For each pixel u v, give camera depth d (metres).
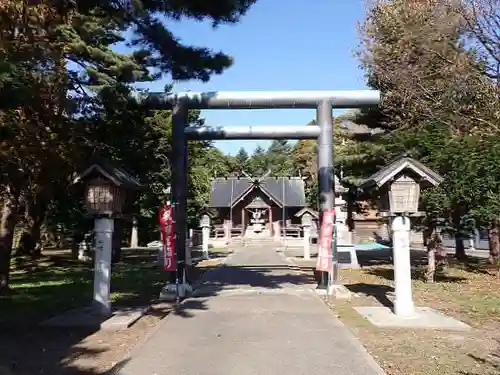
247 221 50.75
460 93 16.86
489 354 6.95
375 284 15.39
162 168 22.22
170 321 9.41
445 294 12.73
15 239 27.58
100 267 9.85
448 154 13.51
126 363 6.53
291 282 16.20
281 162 76.50
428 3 17.91
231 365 6.43
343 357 6.80
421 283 14.83
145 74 12.61
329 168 13.45
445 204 13.42
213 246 42.34
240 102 13.45
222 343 7.64
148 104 13.46
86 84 11.89
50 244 36.62
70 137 11.23
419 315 9.62
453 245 35.84
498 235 20.69
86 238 25.03
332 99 13.53
